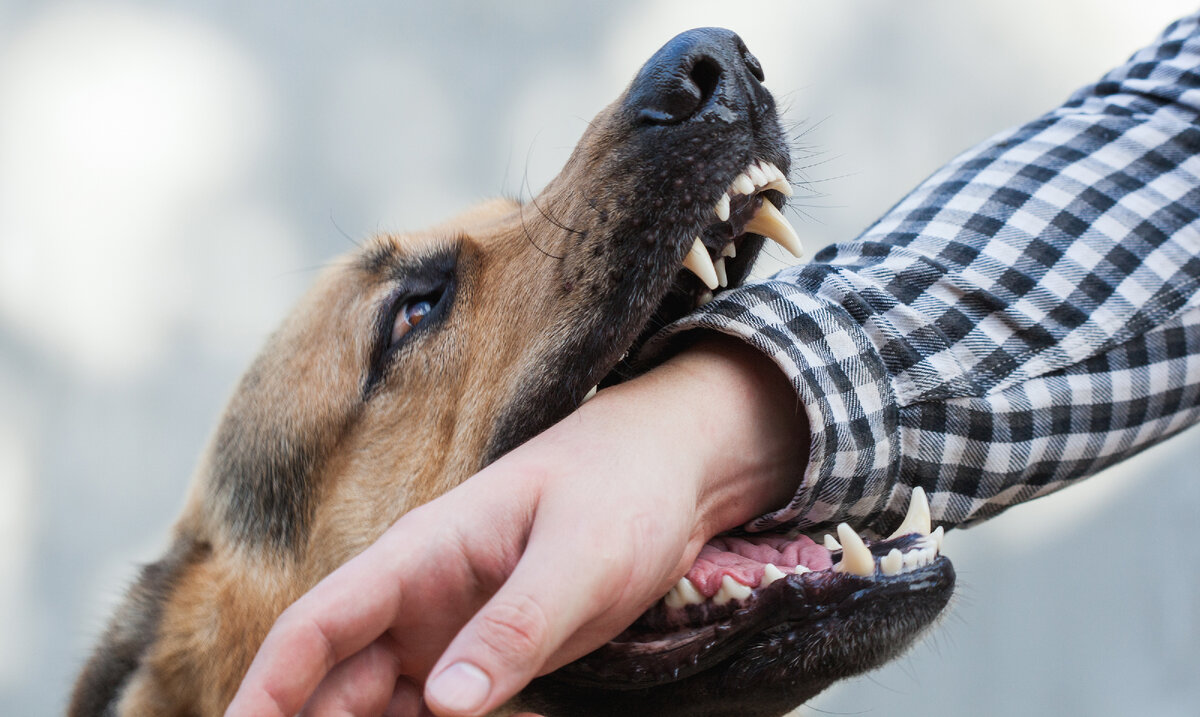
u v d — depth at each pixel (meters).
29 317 6.93
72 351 6.94
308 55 7.30
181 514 2.76
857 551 1.60
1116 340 1.87
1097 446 1.92
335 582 1.33
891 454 1.76
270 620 2.34
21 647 6.45
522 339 2.03
